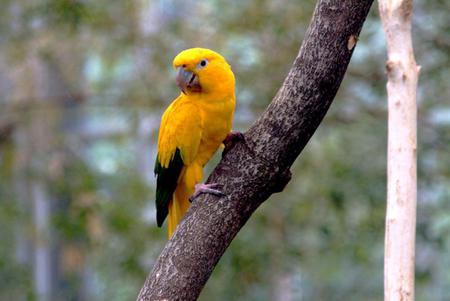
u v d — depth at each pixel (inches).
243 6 541.3
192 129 291.1
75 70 634.8
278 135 237.3
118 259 572.1
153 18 583.5
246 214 242.8
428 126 565.6
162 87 572.1
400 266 216.7
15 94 650.8
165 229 564.7
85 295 737.6
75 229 567.8
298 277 666.2
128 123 609.0
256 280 543.2
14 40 585.9
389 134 222.2
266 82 542.6
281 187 244.8
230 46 557.0
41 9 543.2
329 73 231.5
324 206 553.9
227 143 258.7
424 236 554.3
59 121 671.8
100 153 716.0
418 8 536.1
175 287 232.7
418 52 541.0
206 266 236.7
